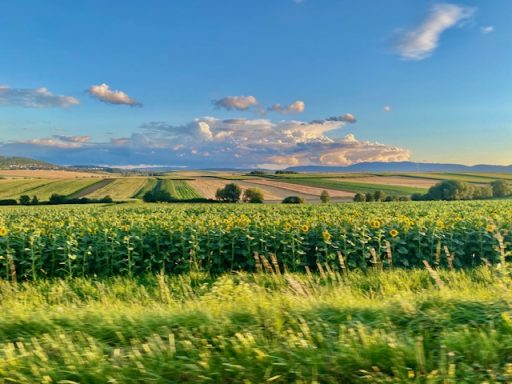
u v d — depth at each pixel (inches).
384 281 327.3
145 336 165.9
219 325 168.6
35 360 146.6
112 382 133.1
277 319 173.0
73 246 444.8
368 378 131.0
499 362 137.9
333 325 169.5
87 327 176.9
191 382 134.8
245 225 507.5
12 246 431.5
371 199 2893.7
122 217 841.5
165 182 4099.4
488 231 453.4
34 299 310.3
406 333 160.7
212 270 450.6
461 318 173.6
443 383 126.7
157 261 442.0
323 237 449.1
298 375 133.4
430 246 459.5
